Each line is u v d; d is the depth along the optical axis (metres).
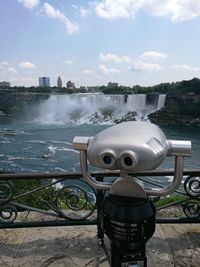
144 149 1.15
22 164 41.59
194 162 37.31
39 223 3.20
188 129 75.62
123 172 1.37
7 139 62.78
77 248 2.95
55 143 57.47
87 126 86.94
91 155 1.24
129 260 1.44
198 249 2.91
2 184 3.10
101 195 2.85
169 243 3.01
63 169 38.88
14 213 3.48
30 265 2.73
